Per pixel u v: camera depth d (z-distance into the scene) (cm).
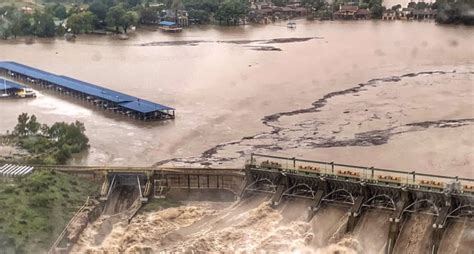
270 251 11100
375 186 11650
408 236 10994
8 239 10769
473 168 14150
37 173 13225
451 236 10731
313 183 12306
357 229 11394
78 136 16650
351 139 16538
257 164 13425
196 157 15850
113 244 11544
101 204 12800
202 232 11794
